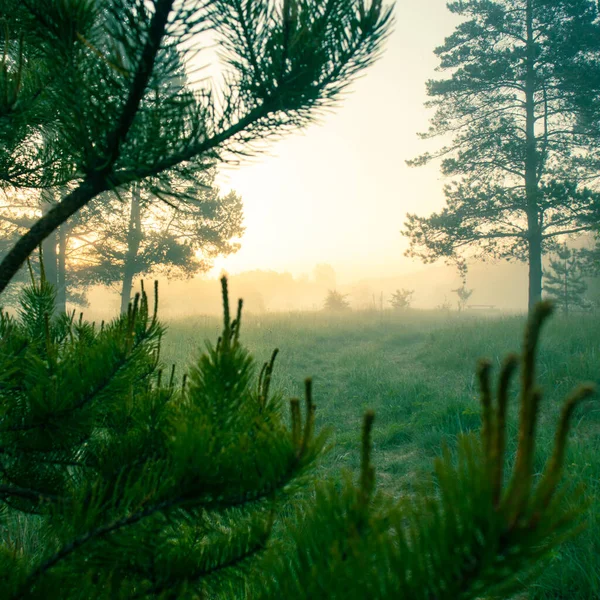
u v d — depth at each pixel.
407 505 0.64
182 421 1.15
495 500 0.49
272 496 1.04
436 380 9.12
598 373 7.23
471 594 0.50
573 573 2.78
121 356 1.35
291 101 1.42
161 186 1.43
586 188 17.48
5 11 1.19
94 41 1.23
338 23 1.40
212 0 1.23
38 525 2.24
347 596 0.58
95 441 1.49
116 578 1.12
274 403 1.37
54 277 16.59
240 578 1.17
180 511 1.06
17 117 1.42
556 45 18.88
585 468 4.04
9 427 1.28
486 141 20.66
